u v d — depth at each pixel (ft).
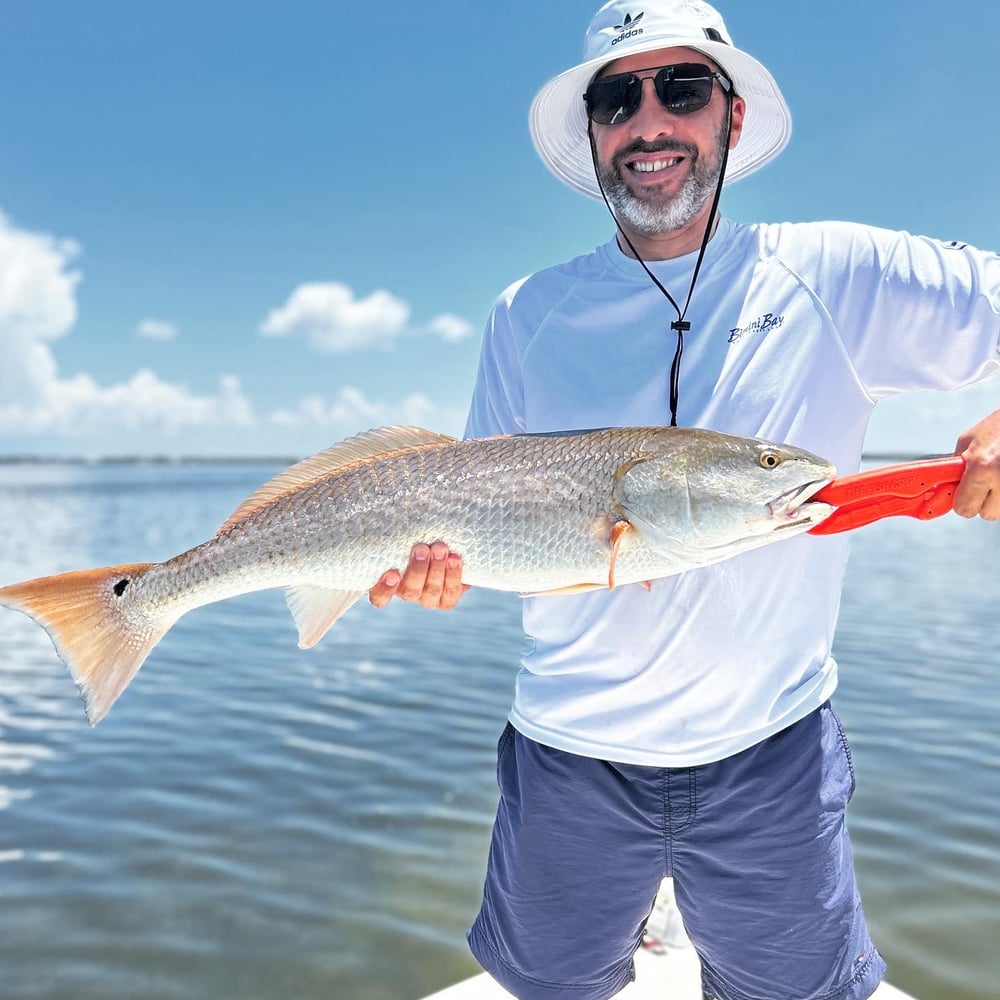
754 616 2.86
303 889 5.96
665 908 4.35
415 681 11.02
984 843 6.34
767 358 2.93
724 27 3.22
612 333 3.09
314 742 8.67
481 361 3.49
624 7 3.12
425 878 6.11
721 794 2.93
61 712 9.82
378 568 3.00
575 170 3.80
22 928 5.47
